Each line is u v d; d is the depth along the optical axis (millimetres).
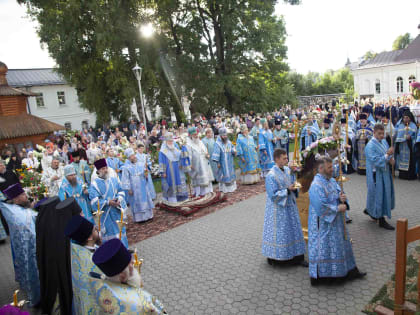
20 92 24922
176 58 29000
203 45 29375
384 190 6504
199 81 29016
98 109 27297
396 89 46031
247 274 5445
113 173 6902
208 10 29641
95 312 3064
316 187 4656
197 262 6102
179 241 7199
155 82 26234
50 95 40750
